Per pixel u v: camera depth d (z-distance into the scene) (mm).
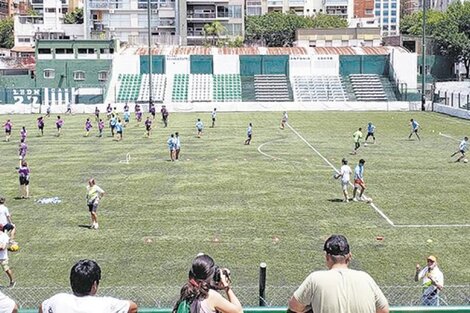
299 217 27156
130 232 24766
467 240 23469
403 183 35031
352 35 123500
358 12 185875
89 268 7102
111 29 123812
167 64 98250
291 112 83625
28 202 30328
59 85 99875
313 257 21500
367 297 6992
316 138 55250
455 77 113188
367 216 27281
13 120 73250
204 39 126250
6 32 151000
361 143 51688
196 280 7375
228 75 97938
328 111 84750
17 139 55312
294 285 18562
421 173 38188
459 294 17422
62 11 172375
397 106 85500
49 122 70500
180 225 25844
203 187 33844
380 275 19516
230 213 27906
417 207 28984
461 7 117562
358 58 99062
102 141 53750
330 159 43594
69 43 100062
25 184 31516
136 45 108938
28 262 21016
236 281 18969
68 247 22750
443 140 53719
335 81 97125
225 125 66688
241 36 128000
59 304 6973
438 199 30734
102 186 34219
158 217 27219
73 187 34031
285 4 163375
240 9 128375
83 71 99812
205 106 85438
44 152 47438
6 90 86688
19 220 26750
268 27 139250
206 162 42375
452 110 76875
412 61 97188
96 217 25781
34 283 18906
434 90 86188
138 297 17516
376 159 43594
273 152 46875
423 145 50688
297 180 35875
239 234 24438
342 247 7340
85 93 90188
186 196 31547
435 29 115000
